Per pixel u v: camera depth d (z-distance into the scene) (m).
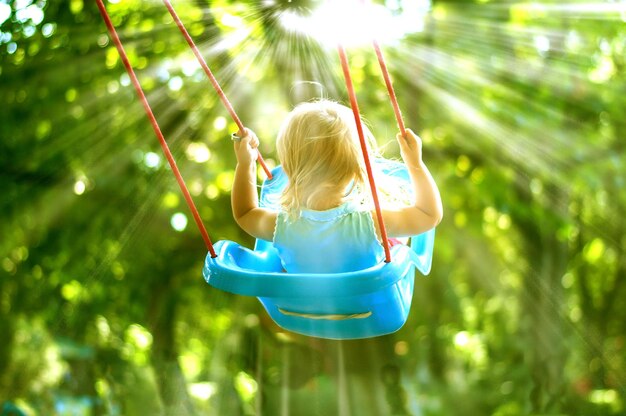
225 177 7.98
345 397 8.54
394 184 3.11
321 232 2.87
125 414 8.04
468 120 8.08
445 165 8.34
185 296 8.81
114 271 8.41
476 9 8.00
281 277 2.54
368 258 2.87
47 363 8.12
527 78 8.09
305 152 2.91
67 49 7.15
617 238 9.35
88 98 7.46
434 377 10.36
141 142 7.70
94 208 8.01
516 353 9.98
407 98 7.90
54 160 7.52
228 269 2.61
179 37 7.29
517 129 8.16
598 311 10.04
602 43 8.44
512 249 9.84
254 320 8.84
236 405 8.47
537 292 9.27
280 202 3.01
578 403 8.98
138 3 7.22
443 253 9.45
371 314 2.86
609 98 8.20
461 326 10.71
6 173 7.51
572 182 8.35
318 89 7.12
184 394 8.30
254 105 7.50
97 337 8.34
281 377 8.55
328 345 8.70
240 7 7.07
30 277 8.20
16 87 7.14
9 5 6.95
